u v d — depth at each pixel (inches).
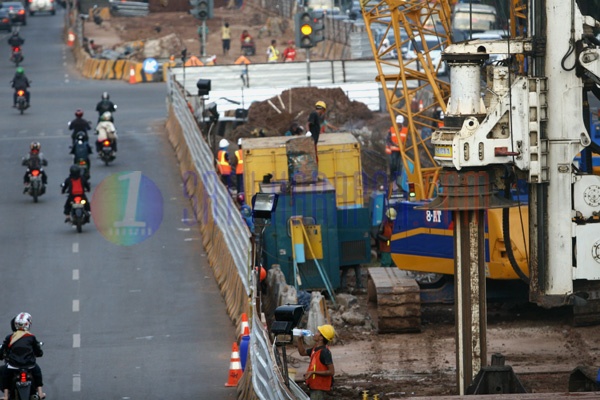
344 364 2893.7
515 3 3511.3
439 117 5364.2
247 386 2650.1
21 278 3816.4
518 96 2380.7
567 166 2422.5
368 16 4490.7
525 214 3117.6
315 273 3560.5
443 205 2427.4
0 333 3250.5
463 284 2465.6
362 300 3567.9
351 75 7273.6
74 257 4055.1
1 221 4586.6
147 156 5693.9
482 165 2396.7
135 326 3312.0
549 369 2768.2
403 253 3297.2
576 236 2449.6
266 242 3533.5
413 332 3171.8
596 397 1990.7
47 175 5383.9
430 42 7519.7
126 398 2726.4
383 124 5812.0
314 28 5329.7
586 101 2503.7
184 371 2923.2
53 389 2797.7
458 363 2479.1
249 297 3011.8
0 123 6830.7
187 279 3786.9
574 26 2384.4
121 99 7785.4
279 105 6058.1
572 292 2471.7
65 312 3454.7
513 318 3294.8
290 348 3063.5
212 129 5305.1
